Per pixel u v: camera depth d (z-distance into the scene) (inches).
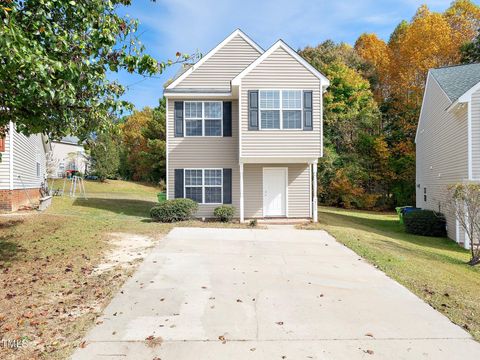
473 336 161.9
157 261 289.1
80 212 620.1
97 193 1112.2
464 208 427.5
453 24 1112.2
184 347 147.7
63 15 220.8
